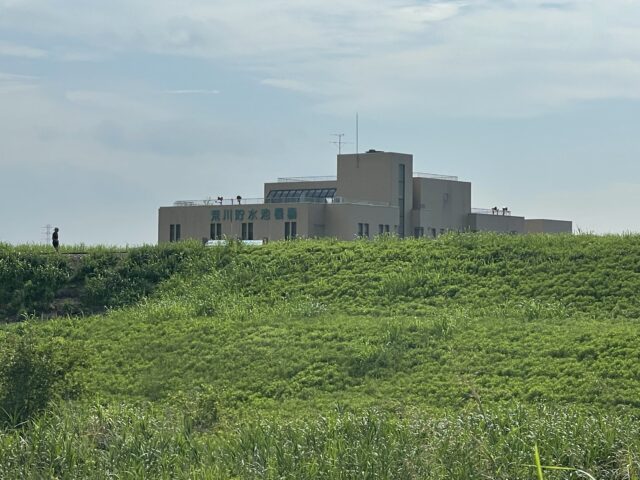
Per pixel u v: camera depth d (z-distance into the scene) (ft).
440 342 308.60
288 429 208.74
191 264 438.40
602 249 391.86
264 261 433.07
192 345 333.42
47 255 443.73
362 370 294.66
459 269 394.73
